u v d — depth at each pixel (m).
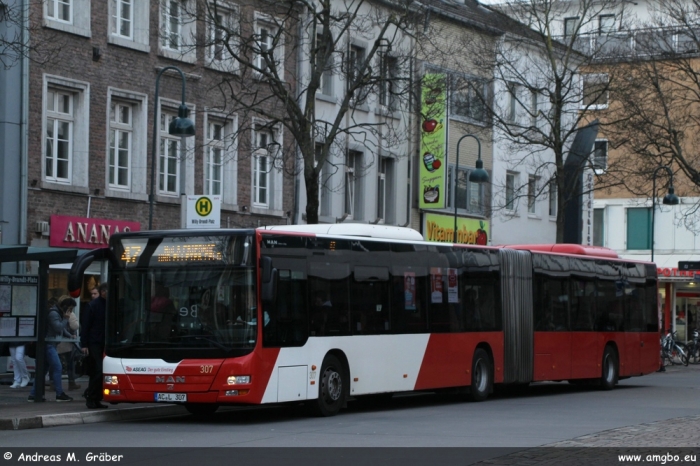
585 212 51.31
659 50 43.97
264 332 18.31
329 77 39.38
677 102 51.53
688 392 28.91
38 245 28.06
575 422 18.59
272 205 36.84
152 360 18.36
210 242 18.50
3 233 27.28
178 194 32.94
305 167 27.77
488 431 16.84
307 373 19.27
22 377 23.80
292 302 19.03
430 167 42.94
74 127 29.53
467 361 24.22
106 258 19.12
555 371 27.72
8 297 20.61
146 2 31.62
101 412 18.95
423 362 22.56
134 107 31.53
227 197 35.00
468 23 44.50
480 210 47.72
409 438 15.73
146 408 19.94
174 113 32.91
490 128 41.56
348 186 40.41
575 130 39.78
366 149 40.97
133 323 18.64
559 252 29.14
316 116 38.25
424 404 23.67
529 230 51.81
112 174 30.92
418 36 32.03
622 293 31.41
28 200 27.89
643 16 58.19
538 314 27.22
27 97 27.78
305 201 38.22
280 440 15.46
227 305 18.25
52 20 28.39
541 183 52.22
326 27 28.84
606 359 30.25
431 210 44.34
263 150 36.56
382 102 41.31
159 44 32.03
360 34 39.62
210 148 34.56
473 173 35.72
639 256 60.41
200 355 18.12
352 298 20.62
